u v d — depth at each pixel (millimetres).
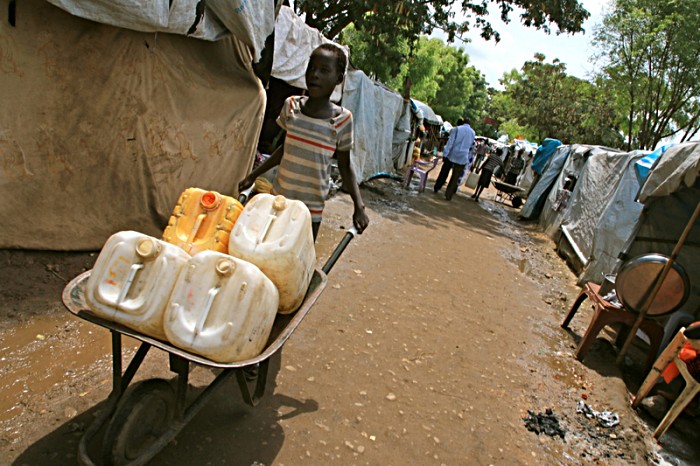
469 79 56094
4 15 3156
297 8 14727
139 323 1735
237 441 2477
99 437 2260
